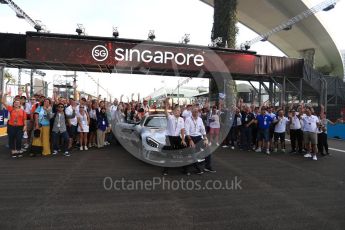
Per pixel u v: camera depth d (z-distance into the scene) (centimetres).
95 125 1179
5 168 777
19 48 1317
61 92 2603
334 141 1619
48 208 477
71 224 413
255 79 1792
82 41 1341
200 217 449
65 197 536
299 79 1694
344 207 507
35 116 960
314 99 2073
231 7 1762
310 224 429
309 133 1002
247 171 791
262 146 1196
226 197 555
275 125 1168
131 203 509
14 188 589
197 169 746
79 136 1163
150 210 475
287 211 483
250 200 539
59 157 950
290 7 3541
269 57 1557
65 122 1017
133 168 799
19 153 966
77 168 788
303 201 538
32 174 712
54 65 1522
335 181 695
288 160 975
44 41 1313
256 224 426
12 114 944
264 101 2086
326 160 988
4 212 457
